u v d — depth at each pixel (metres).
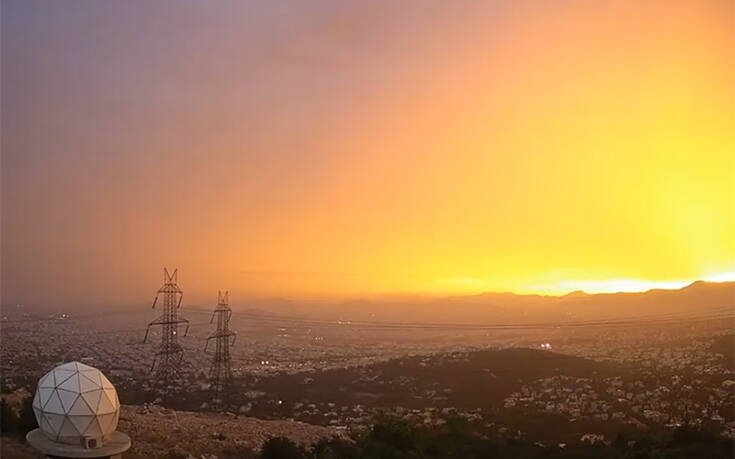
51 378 24.77
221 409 50.47
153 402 52.88
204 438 30.53
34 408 24.55
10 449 25.69
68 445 23.50
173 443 29.09
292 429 36.62
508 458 29.67
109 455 23.55
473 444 32.03
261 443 30.33
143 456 26.42
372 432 32.47
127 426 32.03
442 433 34.78
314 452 29.00
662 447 31.66
